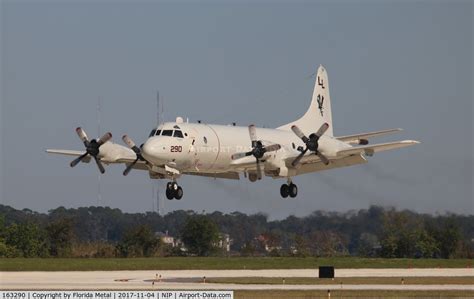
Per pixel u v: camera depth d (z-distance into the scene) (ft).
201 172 530.68
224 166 528.22
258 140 538.06
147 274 522.47
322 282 460.96
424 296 387.14
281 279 479.41
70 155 531.09
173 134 495.82
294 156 542.98
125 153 513.86
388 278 490.90
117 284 438.81
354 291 403.75
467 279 482.69
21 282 448.65
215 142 514.68
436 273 541.75
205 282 455.22
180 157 497.05
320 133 530.68
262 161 530.68
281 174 540.11
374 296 386.93
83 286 424.05
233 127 541.75
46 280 464.24
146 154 487.20
